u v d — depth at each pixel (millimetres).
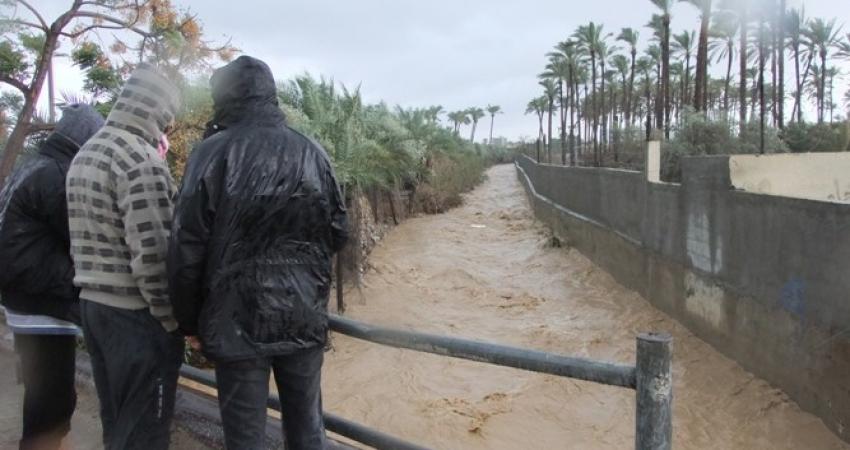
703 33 28203
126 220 2277
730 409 7203
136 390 2385
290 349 2166
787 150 18906
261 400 2158
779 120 27375
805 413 6676
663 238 11086
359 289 11891
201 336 2113
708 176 9281
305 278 2180
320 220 2211
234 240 2033
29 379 3057
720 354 8789
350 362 8883
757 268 7805
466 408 7469
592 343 9914
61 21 6887
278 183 2078
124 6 7219
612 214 14414
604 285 13703
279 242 2113
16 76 7473
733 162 8875
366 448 4000
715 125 18406
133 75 2451
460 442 6680
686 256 10078
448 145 30688
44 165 2840
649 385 1999
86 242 2354
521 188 37406
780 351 7238
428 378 8336
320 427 2398
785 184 9750
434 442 6648
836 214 6172
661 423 2004
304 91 11453
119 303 2348
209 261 2047
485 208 28625
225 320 2059
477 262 16516
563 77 52875
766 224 7574
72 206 2385
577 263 16125
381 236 19297
